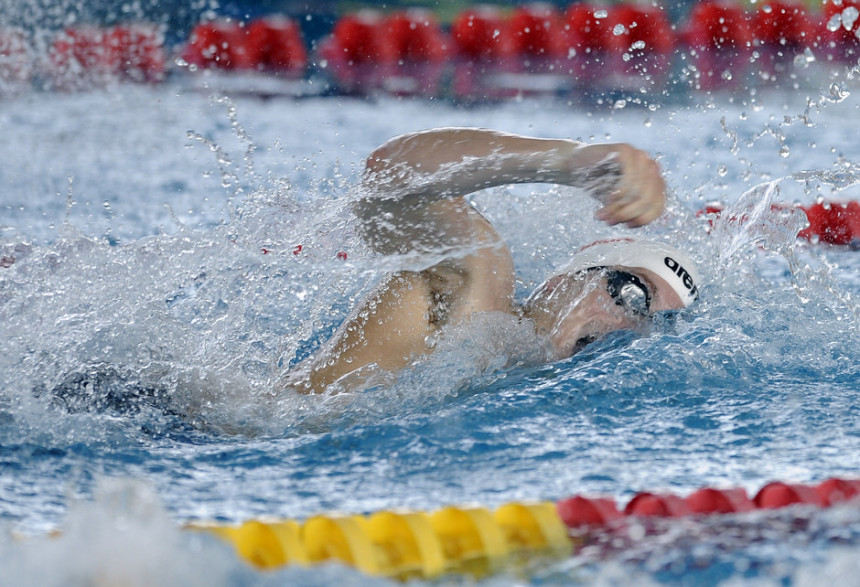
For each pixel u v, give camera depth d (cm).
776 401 773
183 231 1009
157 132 2506
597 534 504
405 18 4141
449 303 841
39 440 695
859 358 895
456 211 827
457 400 785
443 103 3167
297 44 3906
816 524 503
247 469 652
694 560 466
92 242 995
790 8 4078
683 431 710
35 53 3162
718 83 3434
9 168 2095
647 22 4128
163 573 396
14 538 489
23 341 827
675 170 2119
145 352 838
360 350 834
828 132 2594
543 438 695
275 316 994
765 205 1086
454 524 509
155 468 655
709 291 995
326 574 436
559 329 864
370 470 643
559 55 4153
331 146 2342
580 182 759
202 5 3962
